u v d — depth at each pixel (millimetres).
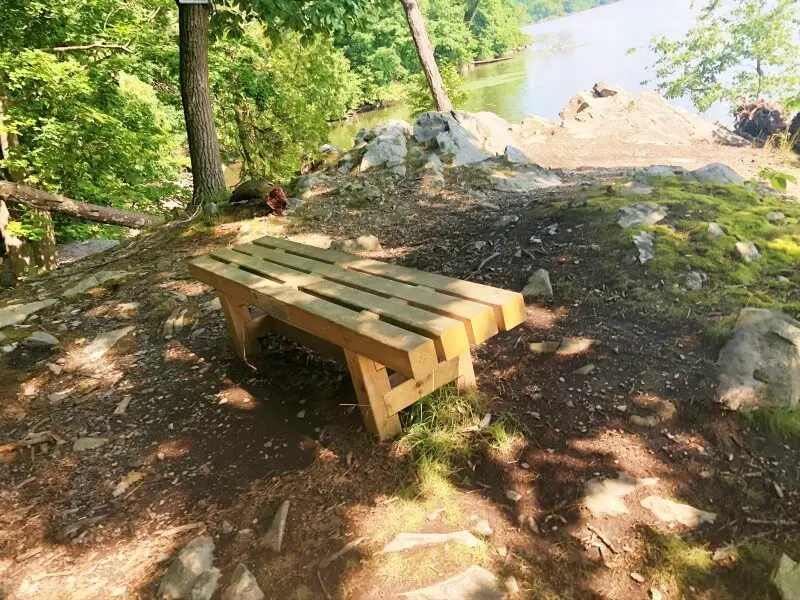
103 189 11219
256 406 3045
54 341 4055
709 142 10109
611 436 2479
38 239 9344
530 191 6281
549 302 3549
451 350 2152
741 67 18203
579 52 37906
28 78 9016
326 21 6930
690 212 4262
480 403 2723
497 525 2156
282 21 7125
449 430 2562
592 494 2209
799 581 1858
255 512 2346
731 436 2436
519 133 11156
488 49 42844
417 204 6148
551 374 2889
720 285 3443
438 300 2447
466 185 6625
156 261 5441
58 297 4828
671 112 11469
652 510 2137
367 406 2531
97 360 3848
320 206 6352
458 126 8258
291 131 15305
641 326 3162
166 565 2186
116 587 2131
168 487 2596
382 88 33281
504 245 4426
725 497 2189
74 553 2316
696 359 2832
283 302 2654
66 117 10156
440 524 2170
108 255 5961
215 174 6992
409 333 2166
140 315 4379
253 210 6316
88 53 10523
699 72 18281
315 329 2533
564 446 2457
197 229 6070
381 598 1927
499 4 44969
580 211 4512
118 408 3256
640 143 10117
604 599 1888
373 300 2533
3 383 3646
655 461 2342
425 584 1948
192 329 4047
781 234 3949
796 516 2105
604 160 9109
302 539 2180
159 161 13492
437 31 37219
